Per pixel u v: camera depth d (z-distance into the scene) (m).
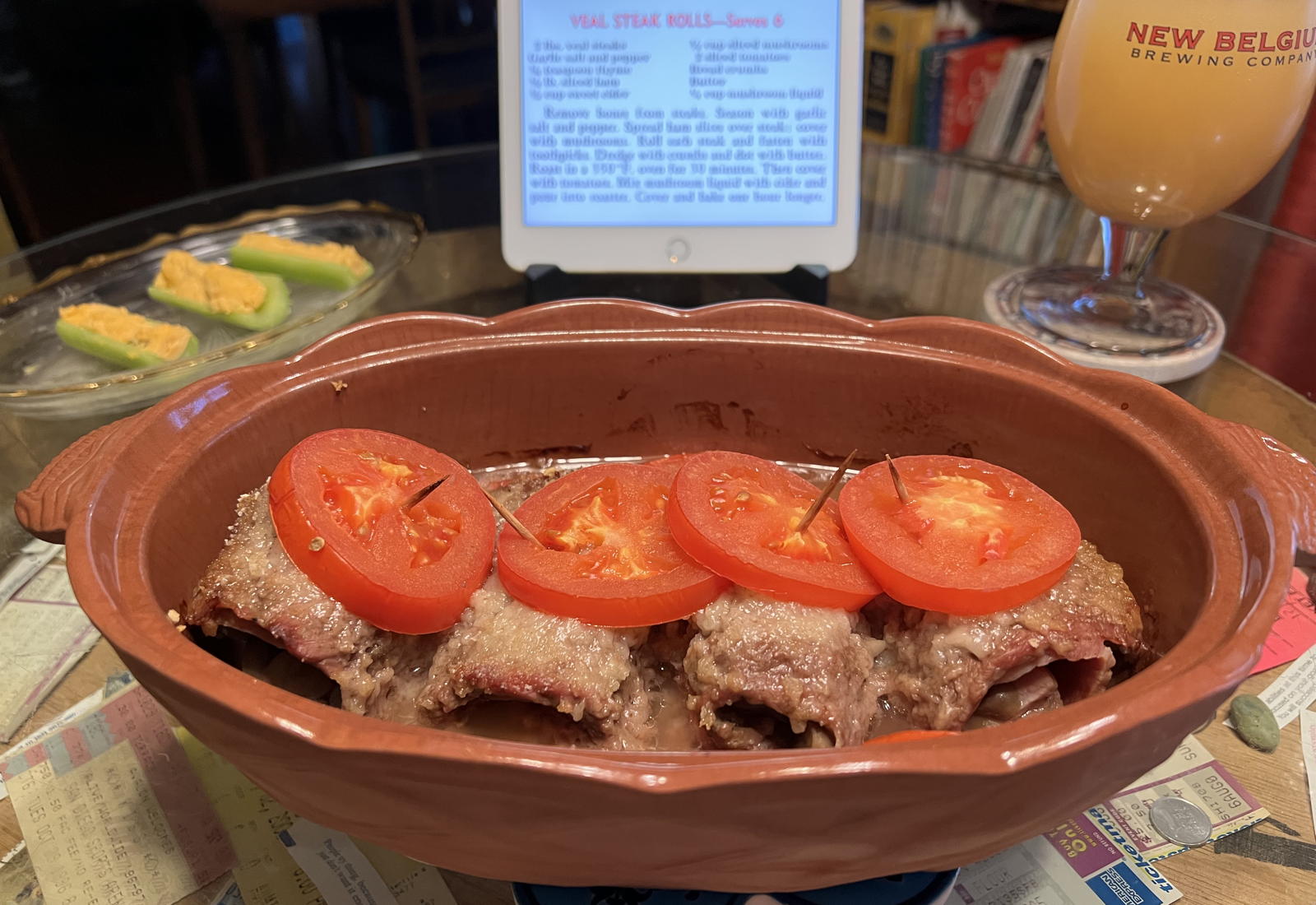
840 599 0.22
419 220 0.42
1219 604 0.19
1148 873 0.21
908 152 0.50
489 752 0.16
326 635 0.22
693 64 0.32
